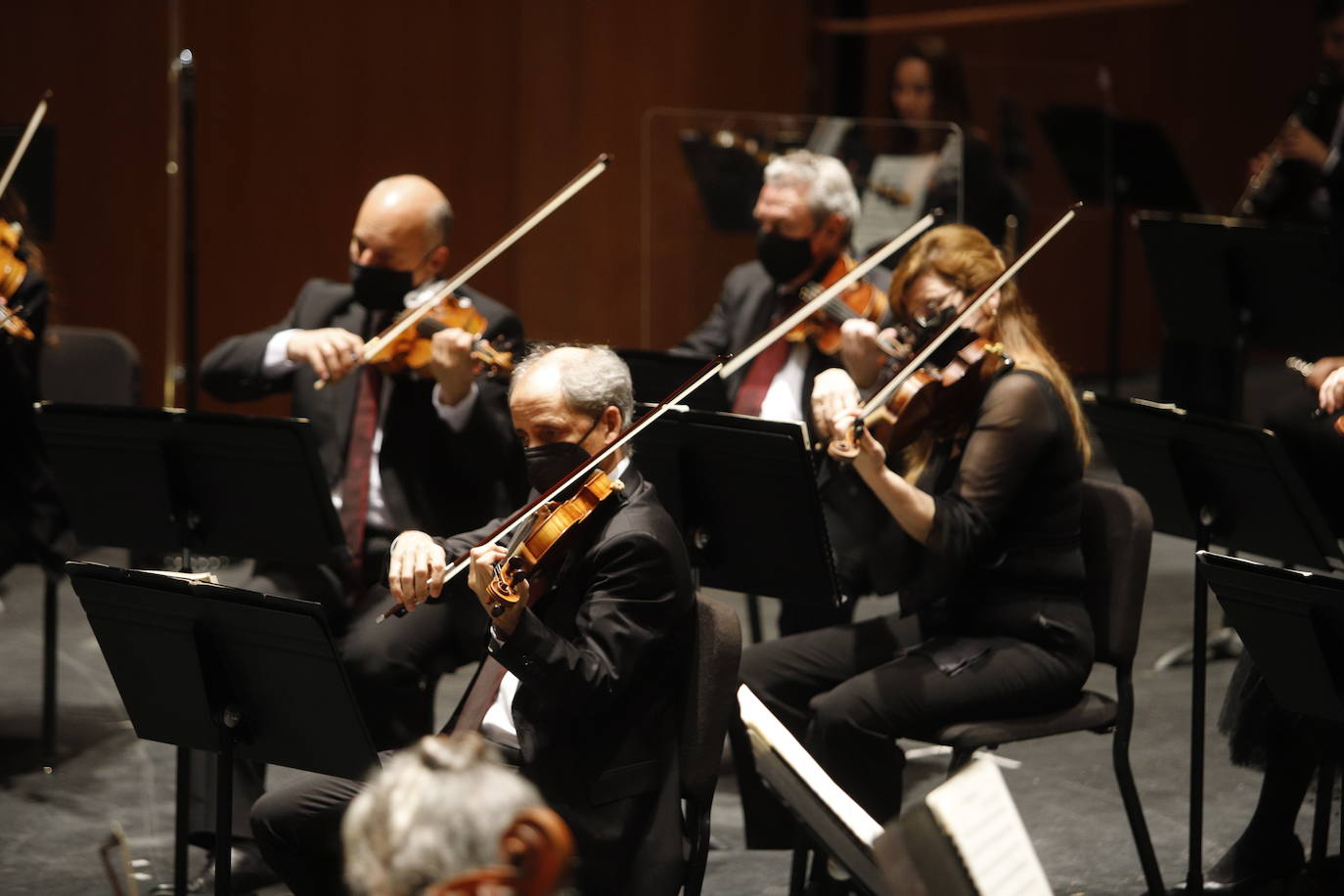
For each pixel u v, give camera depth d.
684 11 20.95
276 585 10.09
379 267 10.62
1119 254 20.28
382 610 9.80
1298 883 9.41
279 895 9.59
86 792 11.23
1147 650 14.33
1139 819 9.05
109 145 19.44
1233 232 13.93
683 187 13.68
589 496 7.54
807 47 22.66
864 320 10.28
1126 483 9.62
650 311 13.87
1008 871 4.93
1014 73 16.17
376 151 20.36
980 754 11.95
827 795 5.69
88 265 19.58
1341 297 13.63
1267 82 28.67
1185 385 16.94
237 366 10.90
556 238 20.75
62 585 16.22
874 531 11.05
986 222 14.19
